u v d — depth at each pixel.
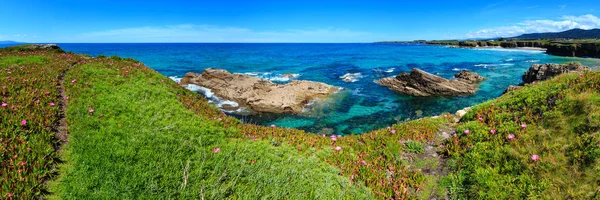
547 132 8.60
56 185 6.63
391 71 55.72
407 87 35.94
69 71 16.94
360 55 104.62
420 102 31.31
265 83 36.00
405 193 7.59
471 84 40.38
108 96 12.38
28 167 6.81
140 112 10.90
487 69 55.19
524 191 6.78
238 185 6.73
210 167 7.46
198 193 6.27
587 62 65.44
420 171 8.61
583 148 7.35
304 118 25.67
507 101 11.94
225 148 8.66
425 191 7.82
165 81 19.02
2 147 7.12
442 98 32.97
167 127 9.49
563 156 7.39
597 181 6.36
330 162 8.94
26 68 16.67
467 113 12.38
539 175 7.07
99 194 5.95
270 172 7.44
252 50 151.12
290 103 28.33
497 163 7.98
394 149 10.01
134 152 7.61
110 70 17.89
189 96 17.77
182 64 69.75
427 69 57.75
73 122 9.73
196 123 10.80
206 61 78.31
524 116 10.03
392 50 143.50
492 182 7.27
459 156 9.09
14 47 33.66
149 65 67.06
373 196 7.39
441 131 11.70
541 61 68.38
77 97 12.14
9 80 13.03
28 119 9.03
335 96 33.34
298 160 8.36
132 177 6.56
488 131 9.93
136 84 15.30
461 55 93.94
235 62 75.69
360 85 40.66
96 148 7.80
